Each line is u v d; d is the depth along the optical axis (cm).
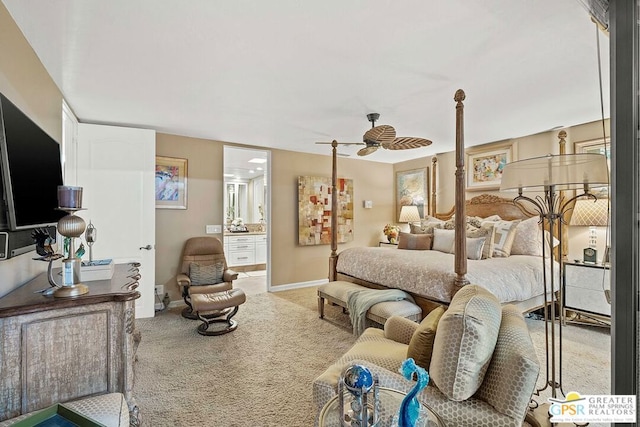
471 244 352
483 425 121
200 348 294
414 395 104
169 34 192
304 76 250
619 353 114
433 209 549
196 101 305
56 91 262
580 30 187
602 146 359
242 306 432
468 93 282
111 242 363
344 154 574
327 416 123
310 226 557
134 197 375
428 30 188
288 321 370
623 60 114
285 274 535
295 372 249
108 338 163
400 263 329
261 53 215
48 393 148
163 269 430
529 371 117
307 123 379
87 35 191
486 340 124
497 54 215
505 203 443
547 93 281
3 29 163
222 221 475
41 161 199
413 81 258
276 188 528
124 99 298
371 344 197
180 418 192
